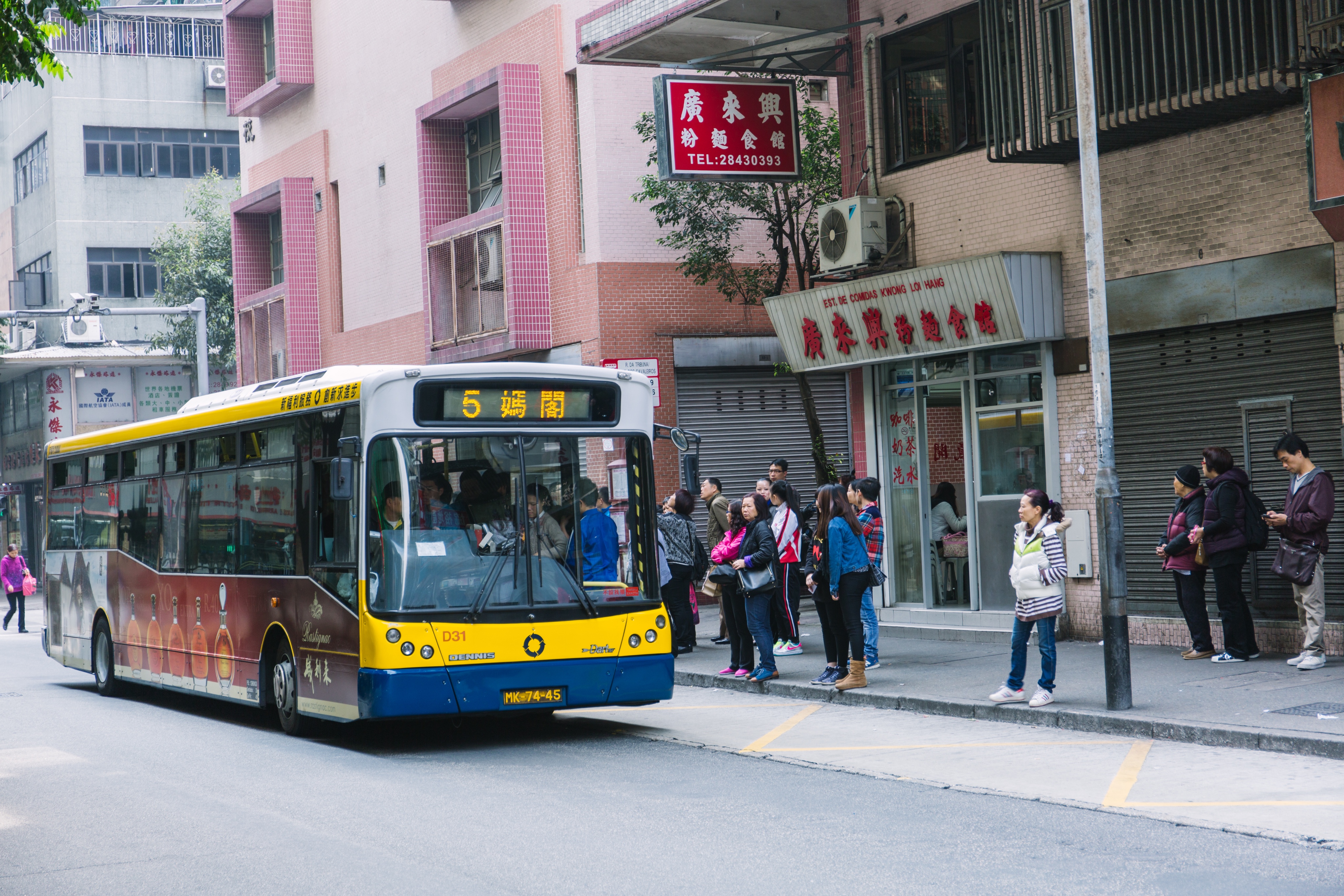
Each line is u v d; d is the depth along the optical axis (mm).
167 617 14547
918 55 16797
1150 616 14297
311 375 12102
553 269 23750
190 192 45688
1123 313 14289
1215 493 12398
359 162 30312
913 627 16797
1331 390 12570
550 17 23500
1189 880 6168
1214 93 12359
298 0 32094
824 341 17547
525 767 9930
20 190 52375
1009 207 15641
